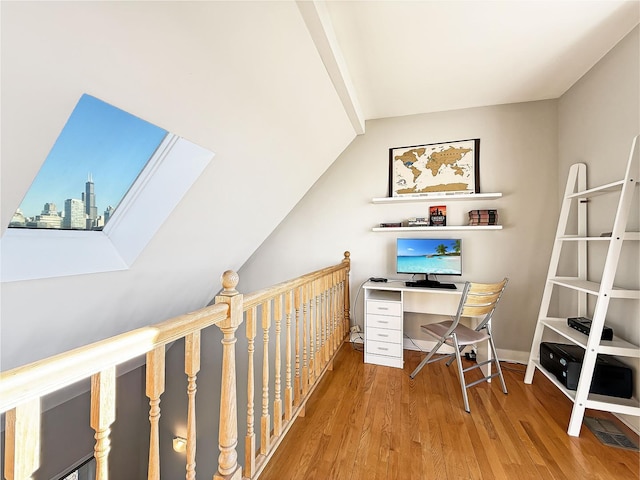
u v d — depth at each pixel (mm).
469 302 2176
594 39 1994
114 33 940
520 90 2686
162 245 1922
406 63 2275
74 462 2428
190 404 1017
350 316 3416
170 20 1027
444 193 3090
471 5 1696
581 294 2396
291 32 1489
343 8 1701
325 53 1768
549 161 2822
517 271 2906
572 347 2260
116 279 1807
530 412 2025
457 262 2861
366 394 2260
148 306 2297
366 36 1956
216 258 2631
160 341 861
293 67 1696
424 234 3184
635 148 1752
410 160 3225
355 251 3410
